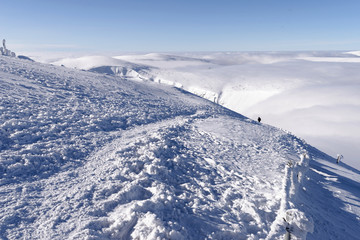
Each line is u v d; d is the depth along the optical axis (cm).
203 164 1148
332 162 2316
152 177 846
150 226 566
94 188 718
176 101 3353
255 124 2906
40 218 550
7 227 497
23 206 579
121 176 820
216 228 645
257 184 1035
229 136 1844
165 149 1174
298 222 485
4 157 776
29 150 864
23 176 717
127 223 570
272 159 1470
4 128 972
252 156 1459
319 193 1163
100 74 3972
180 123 1981
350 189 1395
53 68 3209
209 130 1925
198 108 3180
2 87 1539
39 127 1088
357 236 868
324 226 838
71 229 528
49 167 805
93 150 1017
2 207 555
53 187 694
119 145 1130
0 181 660
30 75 2212
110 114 1666
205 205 752
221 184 976
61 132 1115
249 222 734
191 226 633
